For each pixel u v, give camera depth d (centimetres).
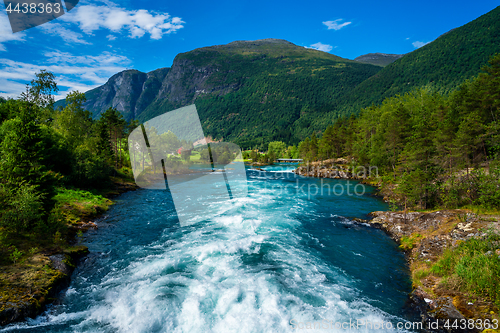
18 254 1238
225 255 1484
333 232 1995
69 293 1116
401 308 1025
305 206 2861
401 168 3597
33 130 1677
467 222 1526
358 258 1521
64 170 3203
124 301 1032
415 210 2475
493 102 3453
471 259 1111
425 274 1229
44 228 1559
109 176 4006
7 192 1520
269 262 1415
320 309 995
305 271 1329
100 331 878
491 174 2038
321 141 9006
